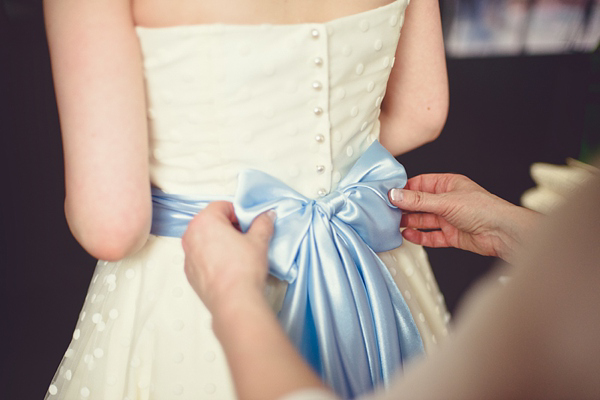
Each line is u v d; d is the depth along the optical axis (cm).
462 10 610
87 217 70
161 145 79
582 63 462
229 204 75
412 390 35
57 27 69
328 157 82
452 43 620
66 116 69
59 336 217
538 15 602
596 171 31
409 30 97
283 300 82
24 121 339
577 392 30
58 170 317
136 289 84
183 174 80
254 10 71
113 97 68
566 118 432
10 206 289
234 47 71
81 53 67
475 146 407
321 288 77
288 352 52
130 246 72
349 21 77
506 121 449
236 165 78
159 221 83
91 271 257
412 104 101
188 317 80
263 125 76
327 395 45
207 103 74
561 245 30
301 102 77
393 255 101
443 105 101
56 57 69
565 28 600
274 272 77
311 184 82
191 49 71
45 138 332
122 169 69
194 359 79
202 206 80
